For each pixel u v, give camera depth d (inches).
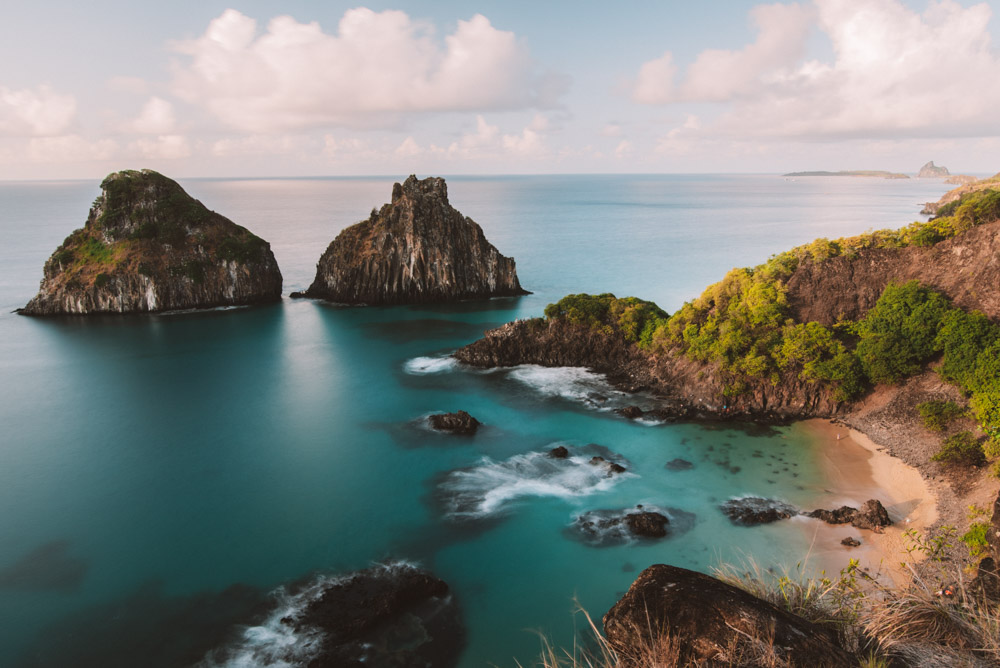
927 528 2142.0
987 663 511.2
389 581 2039.9
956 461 2411.4
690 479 2657.5
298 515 2486.5
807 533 2199.8
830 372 3174.2
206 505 2586.1
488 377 4148.6
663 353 3924.7
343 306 6761.8
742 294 3816.4
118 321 6072.8
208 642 1780.3
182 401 3858.3
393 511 2492.6
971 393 2763.3
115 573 2133.4
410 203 6776.6
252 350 5014.8
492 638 1768.0
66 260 6540.4
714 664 483.2
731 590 555.8
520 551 2187.5
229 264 6776.6
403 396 3865.7
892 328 3176.7
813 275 3772.1
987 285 3149.6
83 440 3277.6
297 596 1983.3
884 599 600.4
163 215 6791.3
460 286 6924.2
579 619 1845.5
